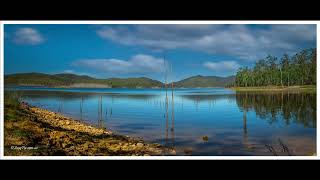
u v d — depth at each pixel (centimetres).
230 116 3925
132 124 3075
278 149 1933
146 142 2078
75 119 3247
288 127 2908
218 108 5047
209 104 5856
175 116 3941
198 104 5869
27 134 1700
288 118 3578
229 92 11019
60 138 1784
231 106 5325
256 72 11838
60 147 1623
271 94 7944
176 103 6103
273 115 3909
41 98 6269
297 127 2898
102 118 3516
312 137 2359
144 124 3100
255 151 1881
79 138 1903
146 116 3856
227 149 1916
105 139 2041
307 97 6297
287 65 10388
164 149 1867
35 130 1817
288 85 9956
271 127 2930
